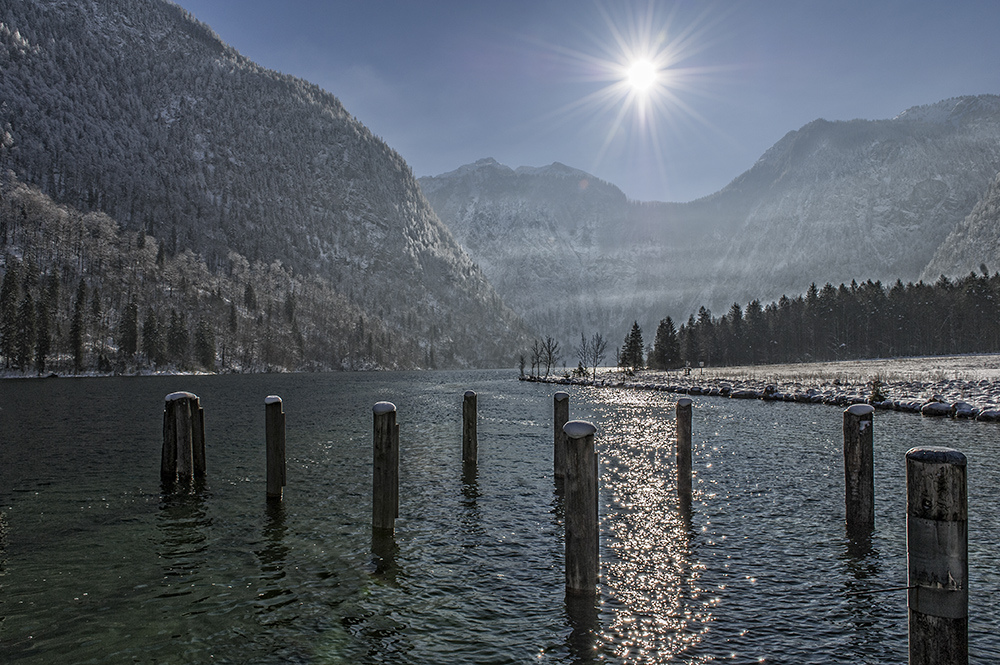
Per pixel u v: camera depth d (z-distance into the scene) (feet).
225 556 35.68
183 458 53.47
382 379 424.05
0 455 73.61
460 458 69.72
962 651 15.10
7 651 24.56
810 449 72.74
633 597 28.78
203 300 630.74
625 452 72.23
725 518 42.22
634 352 413.39
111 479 58.13
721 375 282.56
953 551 15.16
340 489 53.21
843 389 155.12
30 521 43.50
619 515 43.19
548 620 26.53
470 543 37.73
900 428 87.40
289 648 24.52
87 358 421.18
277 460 48.34
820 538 37.35
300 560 34.88
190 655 24.14
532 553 35.86
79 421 116.37
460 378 451.53
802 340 449.89
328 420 117.19
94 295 484.33
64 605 29.01
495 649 24.00
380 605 28.50
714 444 77.00
